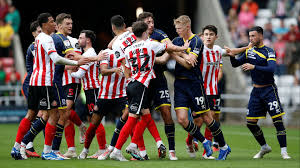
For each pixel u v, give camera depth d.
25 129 26.66
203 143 25.62
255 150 33.34
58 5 81.94
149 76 24.84
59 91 26.06
